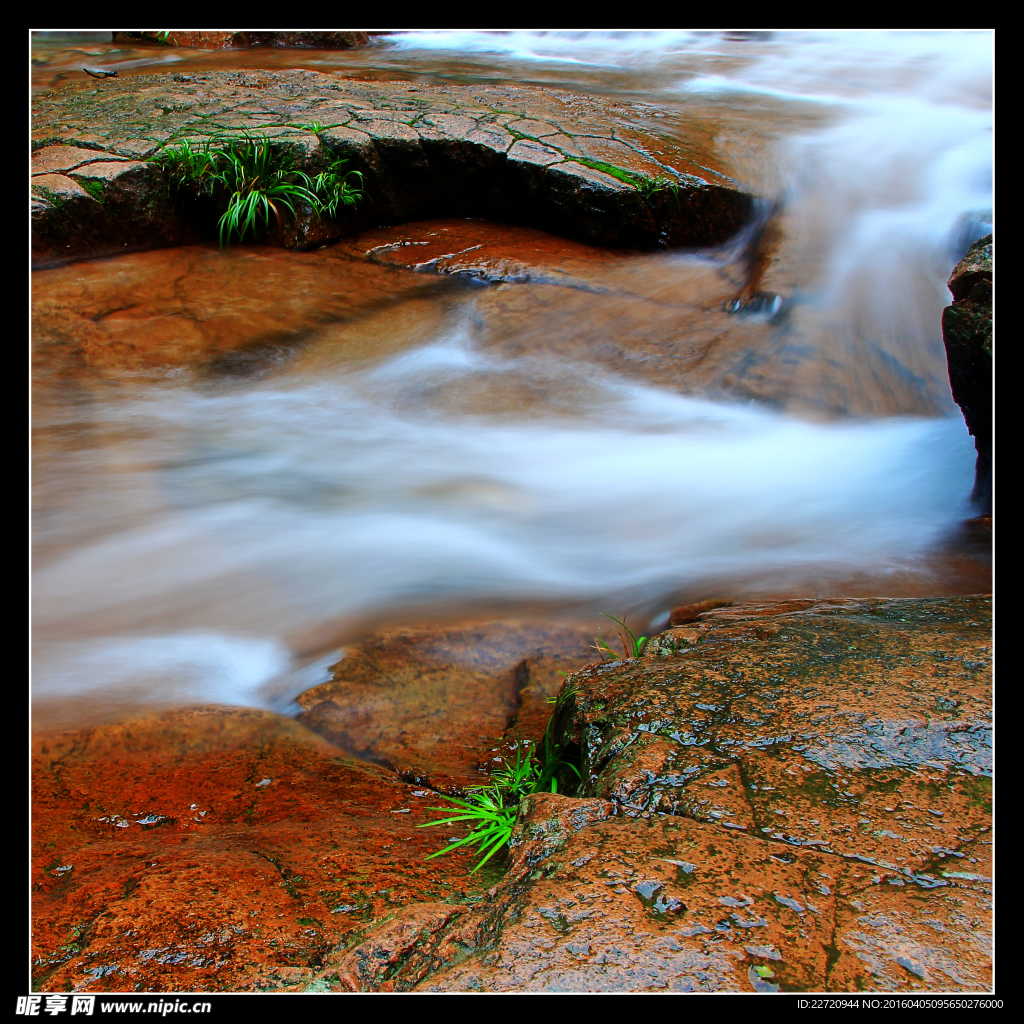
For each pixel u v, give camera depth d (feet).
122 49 38.68
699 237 23.30
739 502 15.52
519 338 20.04
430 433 17.54
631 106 29.01
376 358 19.43
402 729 10.03
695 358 19.25
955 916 5.31
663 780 6.79
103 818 8.04
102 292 19.93
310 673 11.15
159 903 6.29
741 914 5.31
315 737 9.83
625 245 23.35
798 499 15.58
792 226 22.31
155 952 5.75
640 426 17.75
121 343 18.58
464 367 19.34
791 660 8.38
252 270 21.90
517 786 8.39
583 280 21.66
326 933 6.07
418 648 11.64
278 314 20.34
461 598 12.87
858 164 24.25
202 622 12.17
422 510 15.21
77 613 12.20
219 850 7.29
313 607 12.59
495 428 17.70
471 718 10.30
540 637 11.94
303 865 7.03
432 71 34.78
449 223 24.75
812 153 24.88
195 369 18.43
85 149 22.40
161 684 10.74
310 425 17.57
